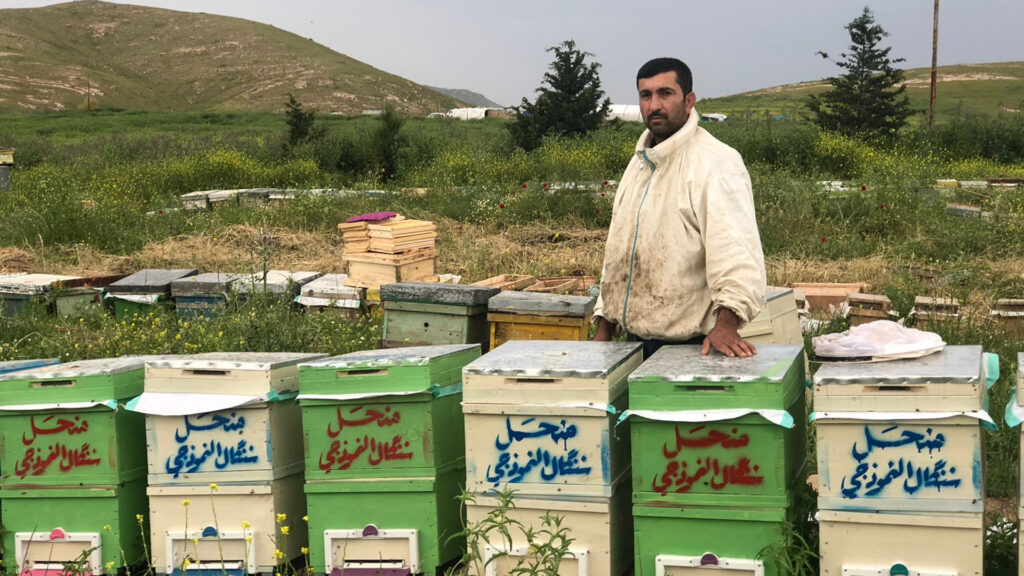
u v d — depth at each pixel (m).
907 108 39.34
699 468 3.85
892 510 3.64
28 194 18.75
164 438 4.42
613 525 4.03
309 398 4.27
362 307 9.88
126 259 13.21
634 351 4.38
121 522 4.52
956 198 16.78
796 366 4.12
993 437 5.64
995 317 8.48
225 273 10.85
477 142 32.72
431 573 4.30
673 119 4.37
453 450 4.46
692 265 4.36
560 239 14.84
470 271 12.15
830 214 15.20
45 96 106.69
